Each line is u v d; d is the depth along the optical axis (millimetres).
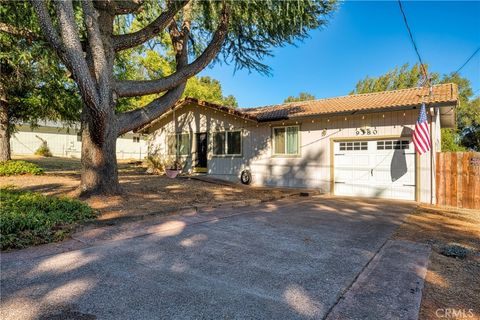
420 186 9789
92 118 6762
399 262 3881
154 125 17922
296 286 3090
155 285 3039
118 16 9352
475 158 8938
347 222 6355
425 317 2578
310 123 12234
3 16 8461
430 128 9719
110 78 7477
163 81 8438
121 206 6781
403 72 25688
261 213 7172
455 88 10320
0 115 12750
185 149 16328
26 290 2869
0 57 9516
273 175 13117
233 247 4387
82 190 7496
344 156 11414
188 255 3990
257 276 3336
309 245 4574
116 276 3248
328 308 2646
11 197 6527
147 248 4242
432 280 3375
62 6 5996
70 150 28469
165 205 7195
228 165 14547
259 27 8898
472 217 7383
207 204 7598
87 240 4582
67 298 2725
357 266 3707
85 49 7953
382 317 2508
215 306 2637
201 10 8234
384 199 10195
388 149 10477
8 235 4246
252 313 2531
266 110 14812
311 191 11453
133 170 17562
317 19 9062
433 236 5355
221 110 13875
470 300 2910
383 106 9922
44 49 9078
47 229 4707
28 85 12375
